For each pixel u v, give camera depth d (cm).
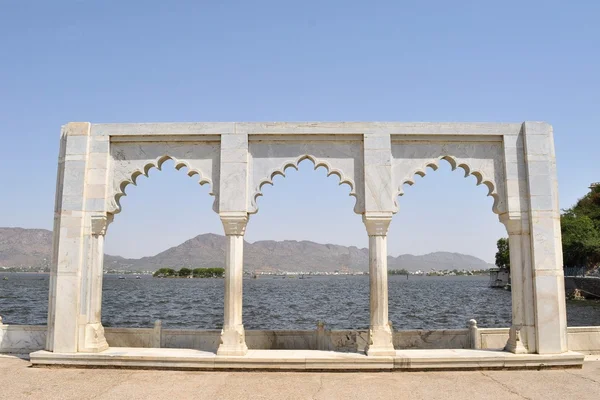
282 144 1145
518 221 1121
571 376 1005
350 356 1055
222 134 1130
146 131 1140
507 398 860
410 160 1143
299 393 886
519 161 1136
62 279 1109
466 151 1152
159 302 5522
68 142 1145
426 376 1006
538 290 1092
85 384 945
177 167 1155
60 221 1130
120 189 1147
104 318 3447
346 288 11544
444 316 4009
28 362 1123
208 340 1207
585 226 7019
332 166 1137
